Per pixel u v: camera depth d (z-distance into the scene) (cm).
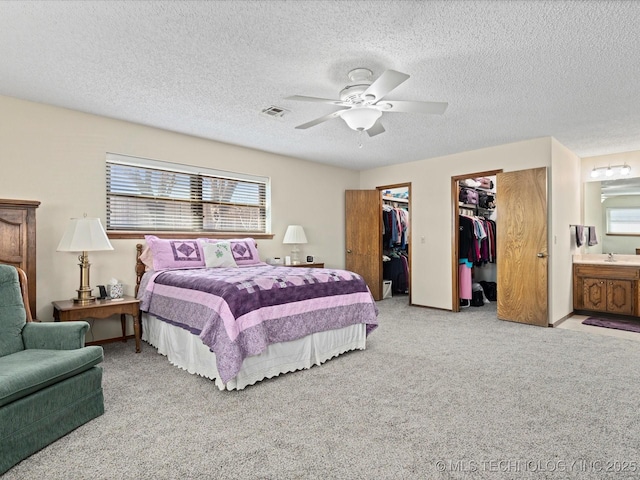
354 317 330
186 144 424
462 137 433
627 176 497
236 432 191
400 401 227
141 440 184
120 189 381
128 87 293
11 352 214
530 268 438
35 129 324
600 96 306
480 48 230
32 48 232
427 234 549
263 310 263
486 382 258
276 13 195
